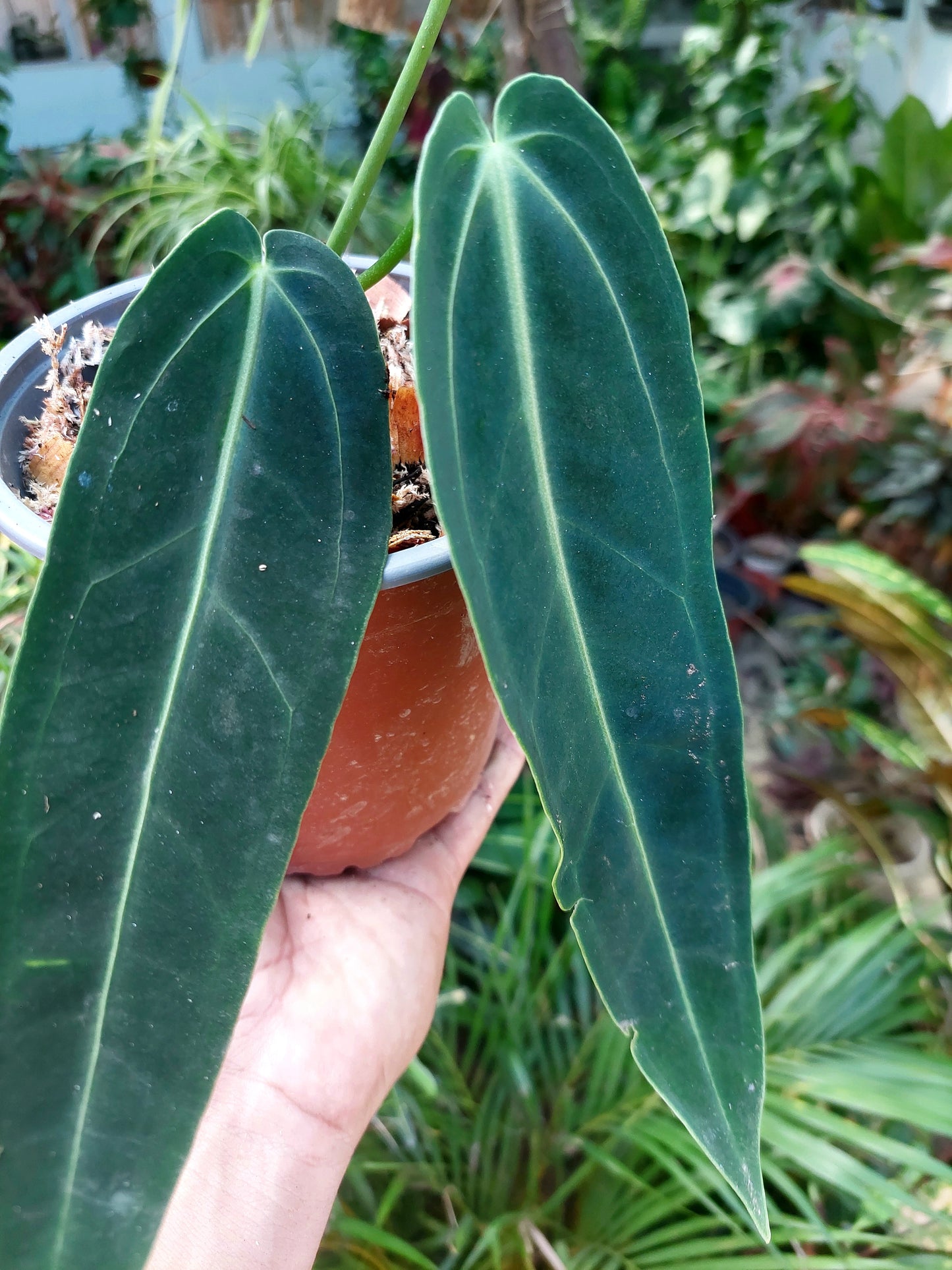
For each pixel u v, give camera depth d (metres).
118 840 0.25
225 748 0.25
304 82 1.87
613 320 0.27
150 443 0.26
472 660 0.39
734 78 1.87
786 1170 0.73
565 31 0.68
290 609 0.26
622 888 0.28
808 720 1.07
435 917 0.49
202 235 0.26
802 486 1.25
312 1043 0.43
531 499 0.26
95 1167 0.23
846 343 1.38
